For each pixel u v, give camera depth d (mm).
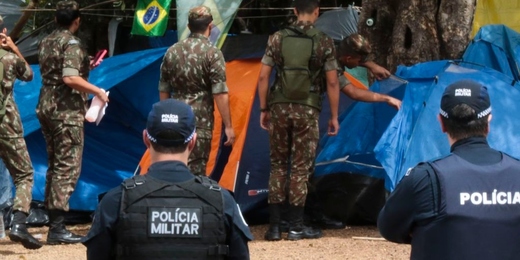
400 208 3781
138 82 11102
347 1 14523
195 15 7980
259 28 14641
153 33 11211
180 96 7926
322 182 9336
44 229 9766
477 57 9398
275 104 8266
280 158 8477
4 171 9406
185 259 3564
